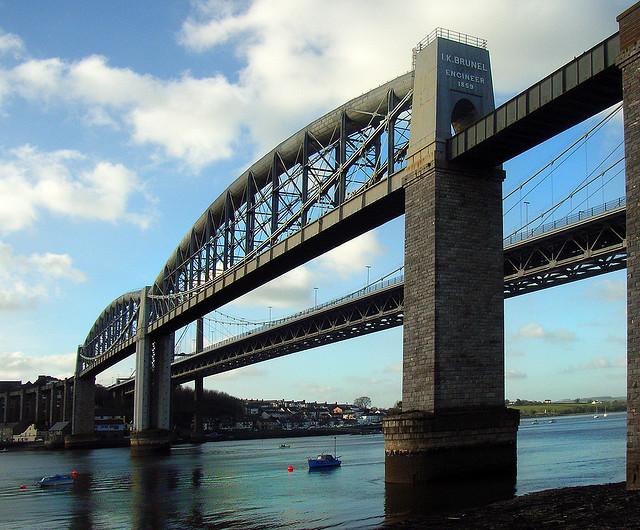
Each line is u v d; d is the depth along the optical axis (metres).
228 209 100.62
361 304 123.62
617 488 37.25
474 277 51.31
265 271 87.94
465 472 48.34
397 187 57.97
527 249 87.50
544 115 46.28
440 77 53.47
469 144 50.50
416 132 54.94
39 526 50.78
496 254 52.50
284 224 81.38
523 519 31.05
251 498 60.16
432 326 49.47
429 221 51.41
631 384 35.00
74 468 109.62
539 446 116.88
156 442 137.62
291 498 58.59
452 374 49.25
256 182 92.94
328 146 73.75
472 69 54.75
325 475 80.38
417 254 52.31
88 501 64.50
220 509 54.03
